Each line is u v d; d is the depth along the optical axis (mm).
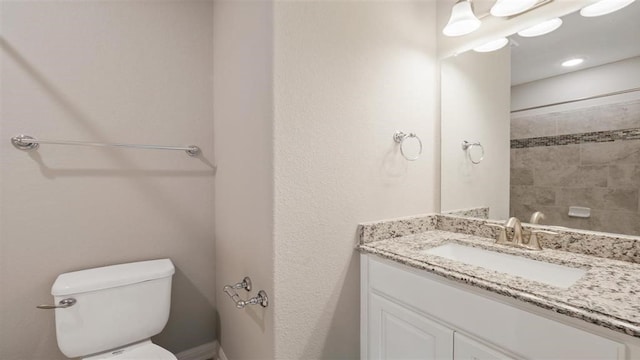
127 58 1508
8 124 1251
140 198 1551
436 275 985
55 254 1353
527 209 1279
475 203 1455
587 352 683
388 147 1388
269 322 1104
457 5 1288
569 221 1153
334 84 1202
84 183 1411
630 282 828
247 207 1282
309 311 1159
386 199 1387
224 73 1552
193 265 1715
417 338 1057
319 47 1158
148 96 1568
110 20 1463
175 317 1672
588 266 960
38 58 1302
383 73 1364
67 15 1361
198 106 1715
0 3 1230
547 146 1215
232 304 1515
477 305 885
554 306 713
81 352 1223
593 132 1094
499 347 838
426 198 1556
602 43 1068
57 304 1188
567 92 1155
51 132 1336
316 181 1160
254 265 1219
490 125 1396
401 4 1436
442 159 1582
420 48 1517
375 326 1229
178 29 1651
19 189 1276
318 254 1176
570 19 1146
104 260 1463
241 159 1343
